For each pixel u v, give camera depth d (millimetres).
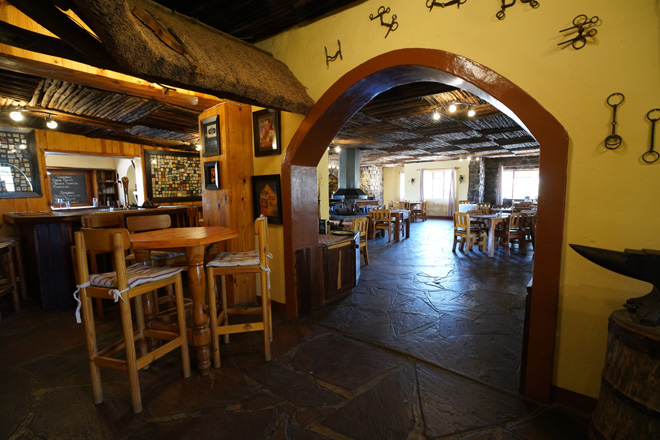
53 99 3248
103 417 1655
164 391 1865
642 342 1178
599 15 1472
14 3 1152
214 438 1508
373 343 2428
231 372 2059
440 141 6562
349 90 2346
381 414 1662
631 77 1424
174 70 1578
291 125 2777
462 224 6062
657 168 1400
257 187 3098
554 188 1613
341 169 8273
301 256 2908
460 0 1845
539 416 1637
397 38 2111
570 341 1670
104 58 1509
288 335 2582
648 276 1245
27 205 4387
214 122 3014
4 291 3018
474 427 1567
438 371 2053
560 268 1644
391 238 8023
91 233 1630
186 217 4234
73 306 3318
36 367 2150
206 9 2418
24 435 1539
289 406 1729
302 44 2635
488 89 1771
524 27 1658
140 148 5980
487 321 2816
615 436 1273
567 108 1573
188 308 2510
